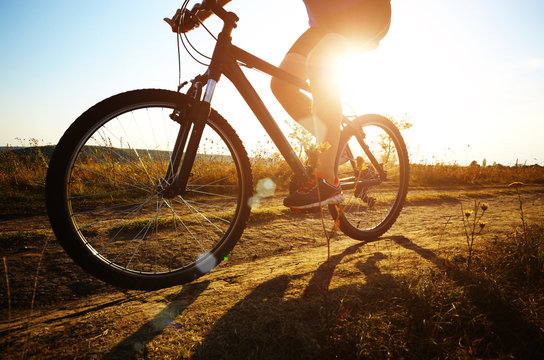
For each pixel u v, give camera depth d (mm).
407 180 2604
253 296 1267
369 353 900
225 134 1637
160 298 1341
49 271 1699
